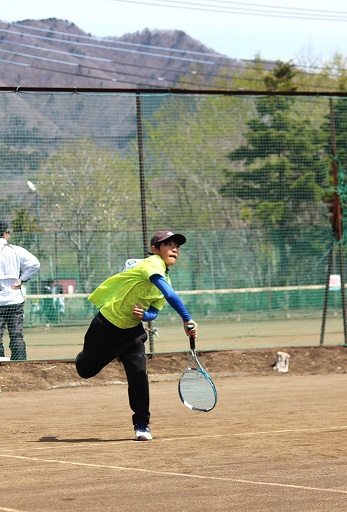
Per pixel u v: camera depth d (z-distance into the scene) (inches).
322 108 1747.0
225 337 1264.8
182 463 421.1
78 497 346.3
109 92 922.1
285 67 3154.5
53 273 1407.5
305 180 1657.2
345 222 1069.8
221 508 325.4
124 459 435.5
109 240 1475.1
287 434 513.3
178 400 712.4
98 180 1460.4
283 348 962.1
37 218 1286.9
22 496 349.7
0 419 621.3
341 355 960.9
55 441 509.4
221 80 3346.5
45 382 840.3
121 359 510.9
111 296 504.1
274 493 350.0
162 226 1697.8
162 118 1958.7
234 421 579.5
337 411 621.6
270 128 1771.7
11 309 866.8
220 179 1911.9
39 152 1278.3
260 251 1680.6
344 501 335.6
